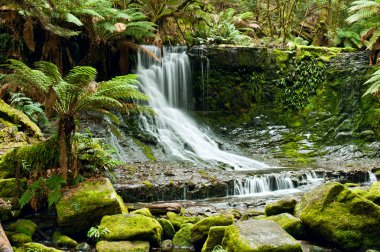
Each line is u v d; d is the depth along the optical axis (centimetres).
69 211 553
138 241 509
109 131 971
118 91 643
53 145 629
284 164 1030
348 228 492
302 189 834
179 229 564
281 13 1730
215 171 882
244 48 1268
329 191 529
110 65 1241
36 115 921
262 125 1252
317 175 888
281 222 536
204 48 1262
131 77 650
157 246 523
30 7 922
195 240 521
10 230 536
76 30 1139
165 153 1005
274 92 1284
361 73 1207
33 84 610
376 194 570
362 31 1530
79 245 519
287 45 1381
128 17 1131
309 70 1280
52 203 576
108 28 1091
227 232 469
